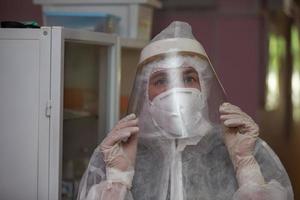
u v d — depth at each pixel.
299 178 3.67
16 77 1.27
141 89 1.30
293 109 5.14
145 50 1.31
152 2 2.00
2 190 1.28
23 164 1.27
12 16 2.03
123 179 1.19
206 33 3.10
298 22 5.21
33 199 1.26
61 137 1.27
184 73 1.25
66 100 1.49
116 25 1.88
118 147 1.21
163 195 1.24
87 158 1.70
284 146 4.43
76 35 1.36
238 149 1.22
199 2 3.09
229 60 3.08
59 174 1.26
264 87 3.24
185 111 1.21
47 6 1.91
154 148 1.29
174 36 1.30
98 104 1.70
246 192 1.17
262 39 3.15
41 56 1.25
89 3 1.90
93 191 1.19
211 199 1.23
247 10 3.04
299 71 5.53
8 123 1.27
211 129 1.27
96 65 1.68
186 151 1.27
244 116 1.26
